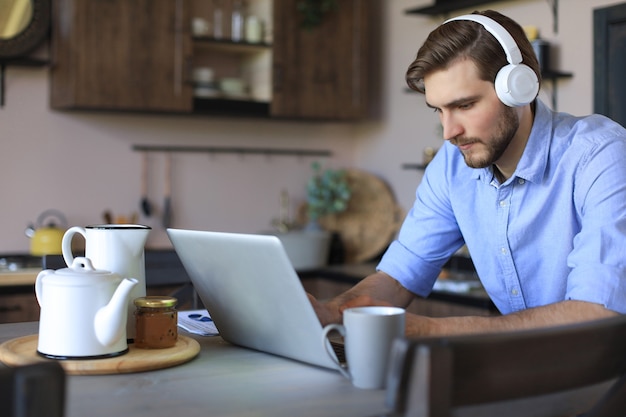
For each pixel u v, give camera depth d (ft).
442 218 5.74
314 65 13.07
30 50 11.55
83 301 3.98
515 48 4.58
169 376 3.90
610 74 10.21
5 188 11.93
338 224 14.21
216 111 12.30
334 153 14.76
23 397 2.43
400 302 5.77
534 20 11.27
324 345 3.87
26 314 10.20
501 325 4.20
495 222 5.31
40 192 12.17
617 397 3.24
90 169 12.56
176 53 11.95
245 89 12.65
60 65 11.69
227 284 4.44
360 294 5.50
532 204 5.11
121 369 3.92
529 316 4.25
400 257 5.82
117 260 4.43
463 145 4.75
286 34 12.79
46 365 2.48
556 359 2.94
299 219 14.25
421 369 2.56
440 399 2.58
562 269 5.13
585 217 4.71
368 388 3.68
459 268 11.87
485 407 2.77
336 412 3.29
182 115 13.26
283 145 14.25
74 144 12.42
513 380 2.81
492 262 5.45
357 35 13.43
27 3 11.49
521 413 2.91
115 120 12.74
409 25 13.50
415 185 13.39
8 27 11.35
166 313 4.33
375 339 3.65
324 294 12.54
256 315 4.35
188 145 13.37
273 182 14.15
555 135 5.01
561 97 10.88
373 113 14.40
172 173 13.24
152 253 6.97
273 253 3.89
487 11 4.87
